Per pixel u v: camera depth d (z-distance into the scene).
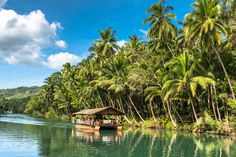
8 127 55.88
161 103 63.22
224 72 45.16
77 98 89.94
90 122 51.31
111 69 67.12
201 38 40.03
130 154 25.88
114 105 73.94
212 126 42.84
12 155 24.94
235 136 39.62
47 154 25.48
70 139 36.88
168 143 33.00
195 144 32.06
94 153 26.22
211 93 45.16
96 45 67.31
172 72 45.94
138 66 59.00
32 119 95.44
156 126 56.12
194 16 41.00
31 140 35.25
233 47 46.16
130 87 59.47
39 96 143.62
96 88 71.69
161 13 52.06
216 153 26.14
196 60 44.91
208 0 40.19
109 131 49.00
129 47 64.19
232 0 39.28
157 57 56.62
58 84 110.25
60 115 114.19
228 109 43.53
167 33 51.84
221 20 41.44
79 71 85.25
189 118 53.81
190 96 45.44
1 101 156.50
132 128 56.91
